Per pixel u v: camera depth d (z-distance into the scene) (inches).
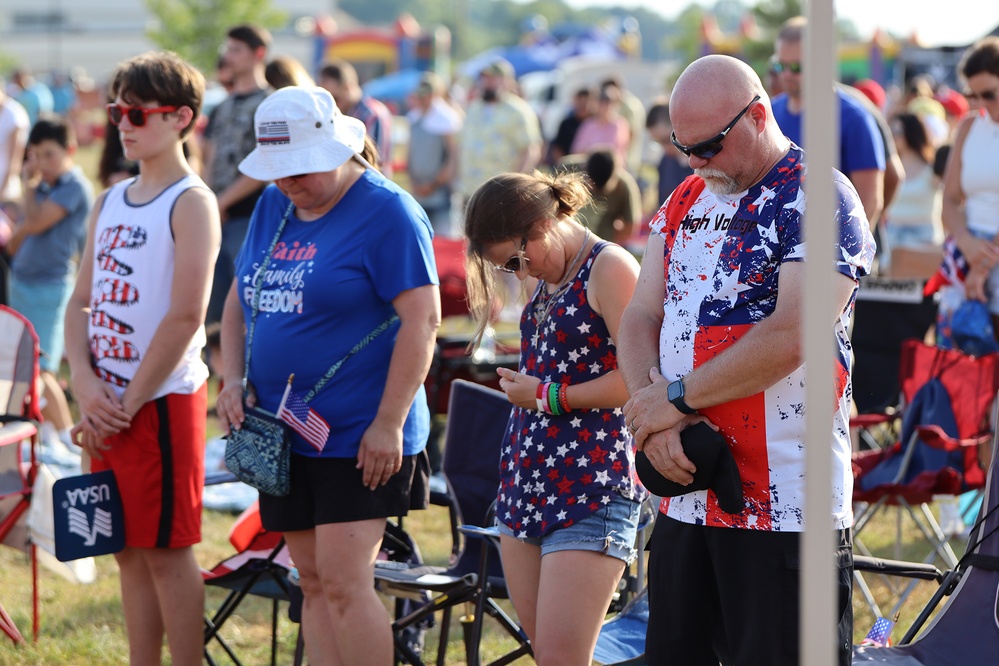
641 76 2146.9
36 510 306.3
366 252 231.9
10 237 506.3
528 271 219.6
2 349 310.5
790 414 184.4
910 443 342.0
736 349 181.3
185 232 252.1
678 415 187.0
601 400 215.2
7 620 320.5
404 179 1524.4
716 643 201.5
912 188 594.9
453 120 821.9
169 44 2618.1
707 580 197.2
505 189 216.4
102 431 251.1
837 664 186.4
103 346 259.0
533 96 2116.1
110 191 269.0
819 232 122.2
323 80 535.2
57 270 493.0
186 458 257.3
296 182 230.7
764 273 184.9
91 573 327.3
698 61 187.5
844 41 1994.3
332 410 233.1
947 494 319.9
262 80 464.8
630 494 218.1
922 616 237.6
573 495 216.1
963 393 353.4
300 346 233.6
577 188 221.9
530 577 225.9
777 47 373.1
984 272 384.8
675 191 204.8
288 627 339.9
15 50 4192.9
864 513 356.8
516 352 477.7
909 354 368.8
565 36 3457.2
